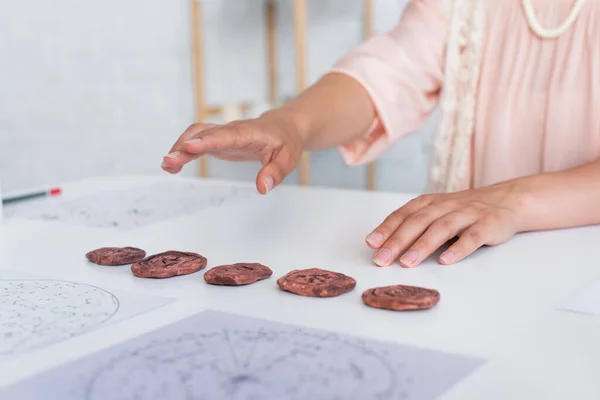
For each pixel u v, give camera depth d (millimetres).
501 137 936
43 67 1922
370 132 974
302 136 773
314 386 342
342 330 420
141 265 557
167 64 2299
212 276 519
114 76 2129
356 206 830
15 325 442
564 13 888
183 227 744
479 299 478
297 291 492
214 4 2369
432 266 566
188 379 353
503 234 623
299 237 681
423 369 360
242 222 760
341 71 941
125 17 2145
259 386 343
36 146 1919
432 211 619
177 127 2357
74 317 454
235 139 620
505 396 331
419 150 2262
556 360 372
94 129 2082
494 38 945
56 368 372
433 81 997
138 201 908
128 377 358
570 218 684
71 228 761
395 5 2279
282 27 2529
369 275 543
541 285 508
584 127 883
